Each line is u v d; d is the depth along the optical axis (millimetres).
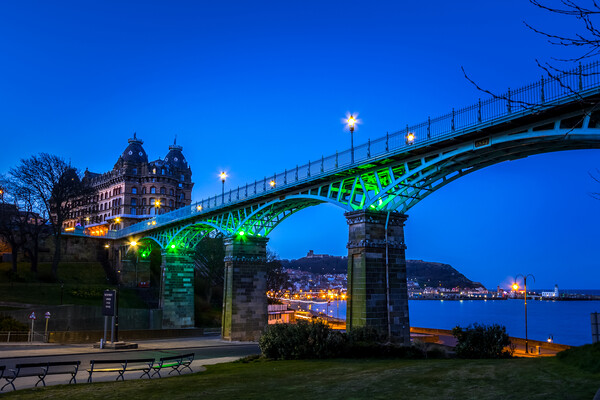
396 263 36469
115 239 94750
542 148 28484
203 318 81875
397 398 12922
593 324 18781
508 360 18969
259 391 15453
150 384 18406
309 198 43188
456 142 30641
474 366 17359
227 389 16172
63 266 86000
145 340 55219
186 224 66938
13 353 33375
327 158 40812
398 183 34812
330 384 15953
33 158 78625
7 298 63469
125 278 89438
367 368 19688
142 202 133125
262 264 55781
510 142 28172
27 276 75125
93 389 17484
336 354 25828
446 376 15594
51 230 88125
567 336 136125
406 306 36125
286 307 94812
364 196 37281
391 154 33906
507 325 173500
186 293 72938
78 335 46156
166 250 72812
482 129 27984
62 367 26438
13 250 74000
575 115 23875
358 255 35750
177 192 144250
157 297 85312
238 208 54562
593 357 14742
